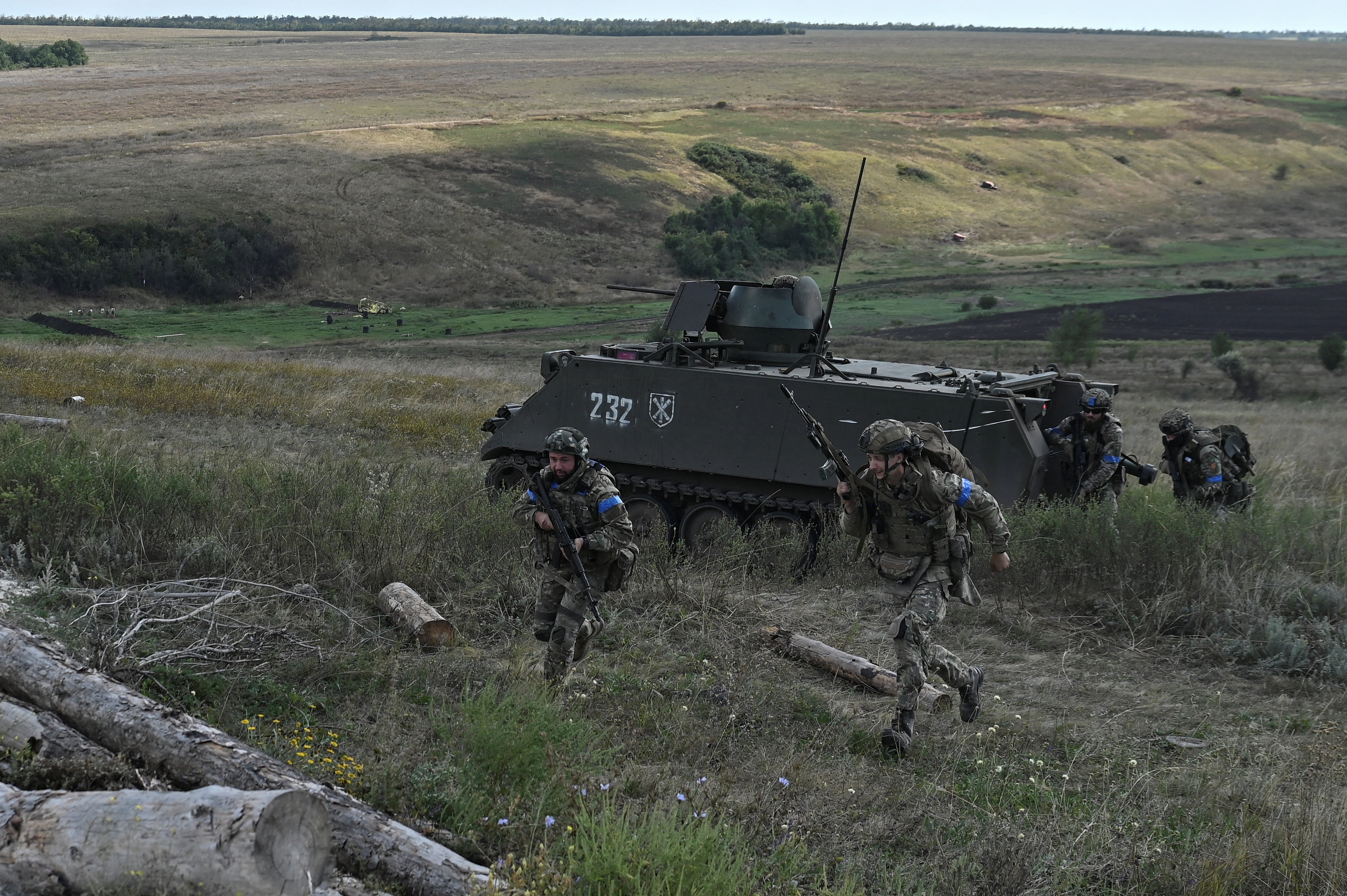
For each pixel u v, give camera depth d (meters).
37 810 3.38
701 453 9.79
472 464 14.53
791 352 10.30
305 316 78.19
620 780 4.96
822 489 9.44
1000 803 4.88
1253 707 6.41
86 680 4.39
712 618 7.69
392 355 57.56
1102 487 9.05
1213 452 9.12
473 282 89.56
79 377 20.42
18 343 32.62
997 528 5.70
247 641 6.38
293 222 94.69
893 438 5.57
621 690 6.29
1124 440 18.22
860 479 5.77
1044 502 8.91
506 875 3.57
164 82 190.50
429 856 3.66
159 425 16.03
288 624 6.77
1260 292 90.00
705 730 5.73
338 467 10.67
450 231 99.19
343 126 138.88
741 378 9.63
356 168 113.94
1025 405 8.92
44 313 73.50
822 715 6.08
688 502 10.17
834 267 107.69
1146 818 4.77
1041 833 4.53
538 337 69.44
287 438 15.66
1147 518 8.51
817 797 4.95
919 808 4.88
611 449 10.24
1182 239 127.00
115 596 6.70
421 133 134.38
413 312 81.06
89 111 146.12
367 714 5.63
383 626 7.11
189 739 4.07
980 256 116.06
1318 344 63.28
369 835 3.71
